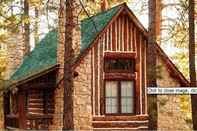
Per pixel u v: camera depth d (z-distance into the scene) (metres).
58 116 25.91
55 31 32.88
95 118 26.45
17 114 27.69
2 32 35.28
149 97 20.94
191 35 22.81
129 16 27.03
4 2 26.14
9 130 28.77
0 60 35.75
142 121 27.23
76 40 26.30
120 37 27.11
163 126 27.77
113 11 27.20
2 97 31.06
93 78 26.55
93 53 26.58
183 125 28.09
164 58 27.72
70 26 21.91
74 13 25.81
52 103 26.62
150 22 21.38
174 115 28.08
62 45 26.00
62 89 25.91
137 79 27.36
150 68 21.22
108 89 26.88
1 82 25.42
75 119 25.95
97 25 27.52
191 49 22.78
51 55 28.81
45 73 25.95
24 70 31.73
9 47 34.78
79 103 26.12
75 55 26.17
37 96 28.14
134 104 27.22
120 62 27.19
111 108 26.89
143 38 27.53
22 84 26.06
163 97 27.89
